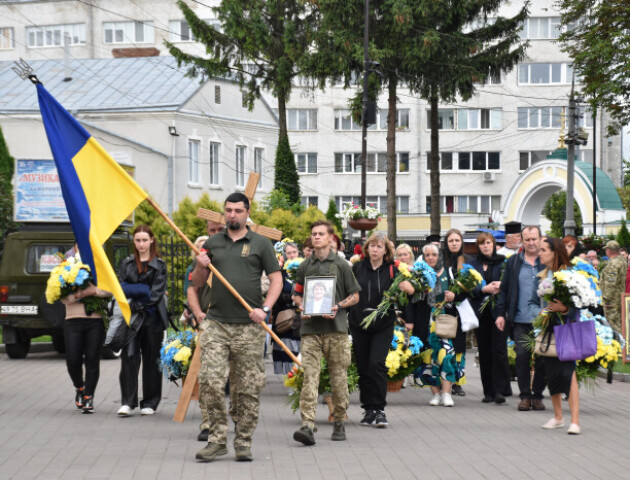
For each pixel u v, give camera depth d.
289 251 14.45
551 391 10.41
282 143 43.94
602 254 33.84
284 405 12.31
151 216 29.19
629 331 16.59
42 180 21.45
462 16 35.47
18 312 18.75
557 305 10.11
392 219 36.75
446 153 68.88
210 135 41.75
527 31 68.25
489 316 12.79
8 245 18.94
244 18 41.72
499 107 68.50
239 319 8.52
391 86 36.28
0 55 72.31
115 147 39.31
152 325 11.38
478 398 13.32
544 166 47.22
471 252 24.14
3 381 15.00
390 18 34.06
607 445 9.38
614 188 47.94
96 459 8.55
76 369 11.64
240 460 8.49
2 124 39.97
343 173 69.00
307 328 9.61
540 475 7.86
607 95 28.66
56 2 71.62
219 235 8.76
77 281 11.32
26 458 8.59
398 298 10.48
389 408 12.25
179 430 10.26
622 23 27.75
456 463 8.40
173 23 70.50
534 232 12.12
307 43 41.62
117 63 44.56
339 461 8.49
